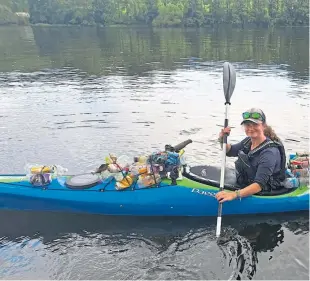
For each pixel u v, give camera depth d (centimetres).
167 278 310
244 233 373
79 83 1107
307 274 311
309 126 688
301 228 380
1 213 411
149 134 645
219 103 865
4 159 539
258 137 379
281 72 1274
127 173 409
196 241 362
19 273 318
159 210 405
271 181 397
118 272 318
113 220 400
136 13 4766
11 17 4841
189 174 414
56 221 397
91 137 629
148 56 1734
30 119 731
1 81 1144
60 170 438
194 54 1783
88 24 4741
